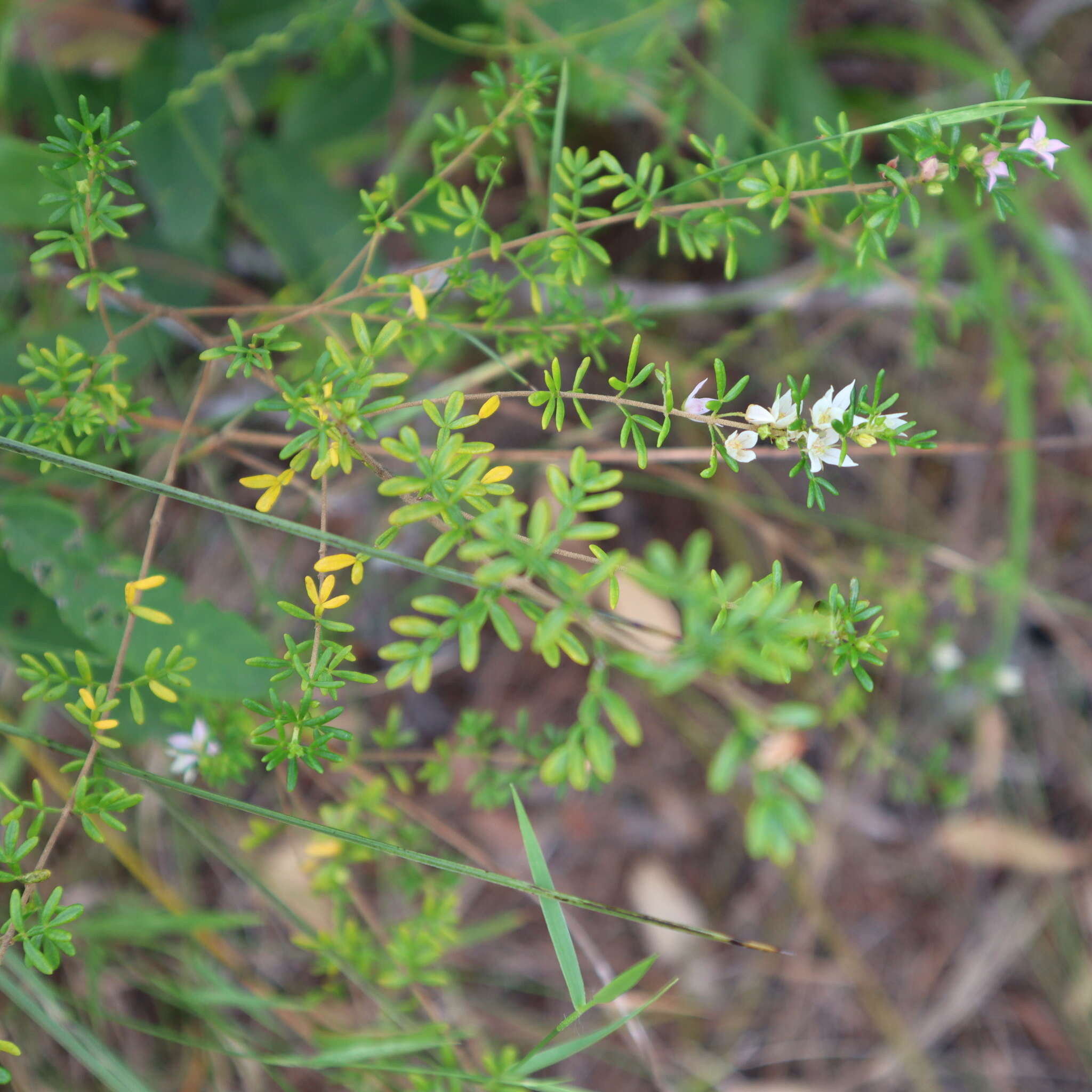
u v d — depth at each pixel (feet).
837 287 9.23
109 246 7.38
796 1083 9.44
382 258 7.27
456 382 7.06
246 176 7.55
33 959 3.89
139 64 7.40
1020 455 8.08
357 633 9.16
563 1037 9.15
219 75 6.30
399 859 6.76
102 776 4.71
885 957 9.93
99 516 7.28
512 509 3.46
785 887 9.92
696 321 9.55
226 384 8.47
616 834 9.77
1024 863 9.96
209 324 7.82
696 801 9.91
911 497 10.21
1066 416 10.53
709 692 9.30
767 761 3.90
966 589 8.49
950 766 10.04
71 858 7.79
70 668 5.91
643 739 9.91
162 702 5.69
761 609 3.35
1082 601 10.41
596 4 7.16
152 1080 7.75
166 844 8.29
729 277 5.06
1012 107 4.33
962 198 7.96
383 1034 5.92
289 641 3.92
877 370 10.17
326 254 7.43
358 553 4.04
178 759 5.67
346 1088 7.77
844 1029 9.71
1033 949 9.96
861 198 4.63
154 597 5.61
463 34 7.58
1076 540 10.56
